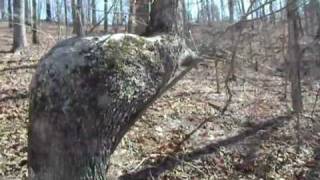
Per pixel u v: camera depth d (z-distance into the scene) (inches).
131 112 149.2
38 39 716.7
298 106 402.0
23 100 395.2
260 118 412.8
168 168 296.8
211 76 526.6
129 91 143.9
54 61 138.7
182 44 160.7
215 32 172.1
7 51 668.7
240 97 470.6
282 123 403.2
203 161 318.0
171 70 155.3
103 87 138.8
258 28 205.3
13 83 458.0
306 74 408.2
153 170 289.7
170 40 155.6
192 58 164.4
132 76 143.9
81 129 137.6
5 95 402.0
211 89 484.7
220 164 320.5
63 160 137.3
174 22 160.2
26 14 767.1
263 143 362.3
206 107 423.2
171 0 159.8
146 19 177.3
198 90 475.5
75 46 140.9
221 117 399.9
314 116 424.8
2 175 255.6
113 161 284.0
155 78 150.6
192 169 304.7
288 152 355.6
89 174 140.0
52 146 137.1
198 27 178.4
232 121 397.7
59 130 136.5
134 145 313.1
